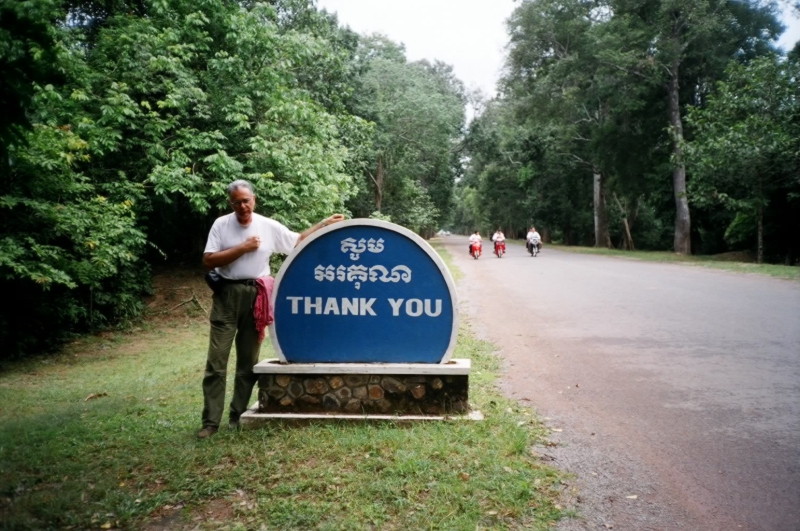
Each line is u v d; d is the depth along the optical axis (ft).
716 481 12.01
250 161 45.78
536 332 30.04
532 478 11.90
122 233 39.06
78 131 38.81
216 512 10.73
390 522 10.14
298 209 47.65
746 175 74.49
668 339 26.61
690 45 99.14
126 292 44.73
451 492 11.00
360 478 11.64
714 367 21.30
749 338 25.86
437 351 15.17
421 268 15.14
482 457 12.62
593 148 118.62
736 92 77.20
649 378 20.26
